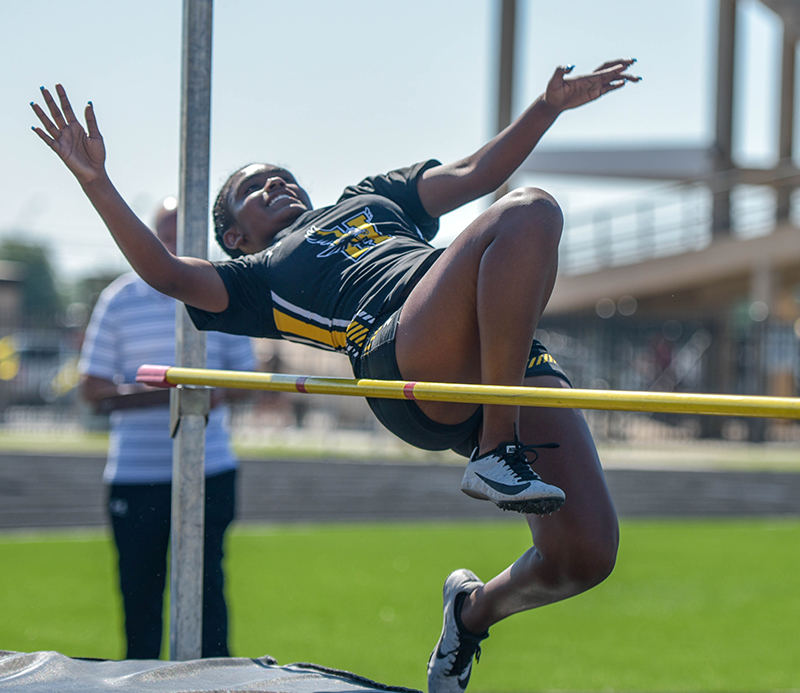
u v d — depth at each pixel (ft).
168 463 34.22
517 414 19.36
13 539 83.66
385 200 24.17
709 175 201.87
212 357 36.45
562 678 41.01
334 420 161.89
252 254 25.35
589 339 158.10
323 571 67.10
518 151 24.25
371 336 20.89
